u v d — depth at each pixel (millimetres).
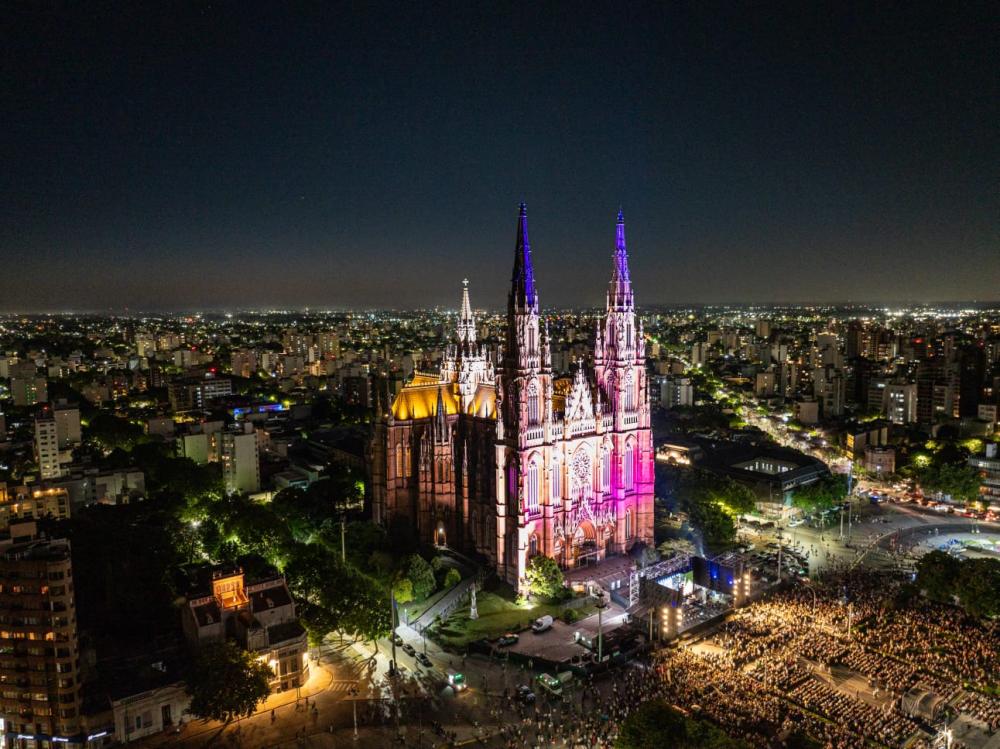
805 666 144625
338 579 160875
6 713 130375
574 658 150375
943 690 136375
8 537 145875
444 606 178625
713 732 112750
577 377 194750
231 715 130625
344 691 143875
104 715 127688
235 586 150500
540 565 178500
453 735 127000
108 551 175625
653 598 170000
